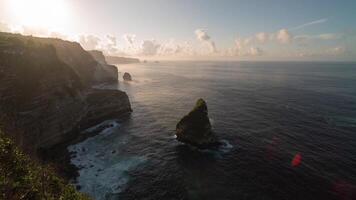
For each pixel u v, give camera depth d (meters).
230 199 31.31
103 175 37.78
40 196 15.07
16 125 38.25
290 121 64.25
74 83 60.47
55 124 48.03
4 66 42.97
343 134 54.34
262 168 39.12
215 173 37.88
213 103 87.50
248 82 153.88
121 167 40.38
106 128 60.34
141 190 33.75
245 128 58.47
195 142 47.75
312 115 70.19
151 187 34.44
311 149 46.34
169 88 127.50
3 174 14.54
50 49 57.22
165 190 33.69
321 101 90.25
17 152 18.48
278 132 55.75
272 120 65.19
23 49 49.91
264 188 33.59
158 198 31.95
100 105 65.62
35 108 44.22
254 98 96.69
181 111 78.06
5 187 13.62
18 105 41.44
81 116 57.69
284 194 32.19
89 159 43.47
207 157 43.56
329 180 35.50
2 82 40.38
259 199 31.17
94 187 34.44
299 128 58.50
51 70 53.09
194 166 40.22
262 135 53.81
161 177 37.00
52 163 38.84
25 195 14.16
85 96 63.50
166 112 76.62
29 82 46.03
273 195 31.98
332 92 111.38
